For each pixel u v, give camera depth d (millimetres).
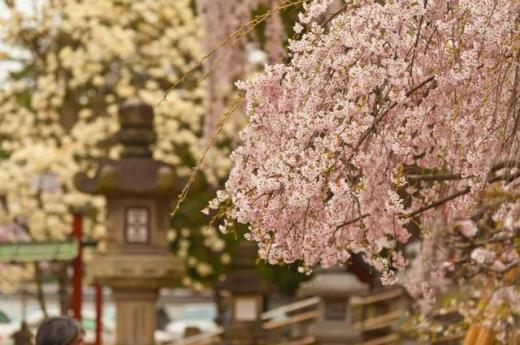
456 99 5938
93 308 40781
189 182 5969
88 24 21750
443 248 8859
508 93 6152
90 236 20625
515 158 6289
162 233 17328
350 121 5859
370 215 6367
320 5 5875
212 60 16125
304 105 5883
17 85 21797
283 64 5977
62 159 20562
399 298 20703
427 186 7250
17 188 20438
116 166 17109
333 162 5766
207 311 39844
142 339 17125
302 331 19938
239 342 18812
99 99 22078
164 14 22406
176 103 21531
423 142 6473
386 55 5840
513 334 9188
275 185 5836
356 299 20891
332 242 6375
